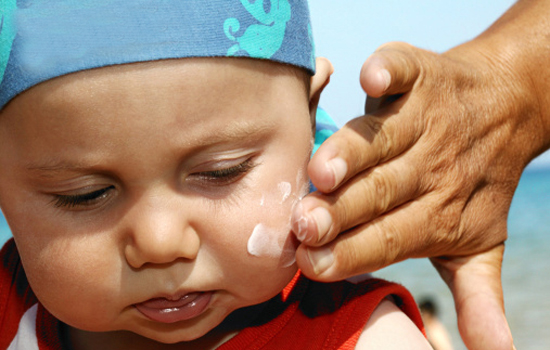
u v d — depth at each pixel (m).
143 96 1.18
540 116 1.84
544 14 1.96
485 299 1.71
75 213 1.30
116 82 1.17
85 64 1.17
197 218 1.29
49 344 1.68
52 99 1.19
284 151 1.37
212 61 1.23
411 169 1.50
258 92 1.30
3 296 1.81
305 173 1.43
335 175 1.32
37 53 1.19
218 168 1.29
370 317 1.52
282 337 1.56
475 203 1.73
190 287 1.34
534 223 15.30
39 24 1.21
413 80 1.50
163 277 1.32
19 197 1.32
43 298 1.39
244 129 1.28
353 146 1.37
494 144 1.72
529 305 7.19
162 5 1.21
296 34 1.42
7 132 1.28
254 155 1.34
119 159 1.21
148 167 1.22
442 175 1.59
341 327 1.51
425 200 1.58
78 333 1.71
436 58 1.62
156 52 1.18
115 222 1.28
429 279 8.57
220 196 1.31
